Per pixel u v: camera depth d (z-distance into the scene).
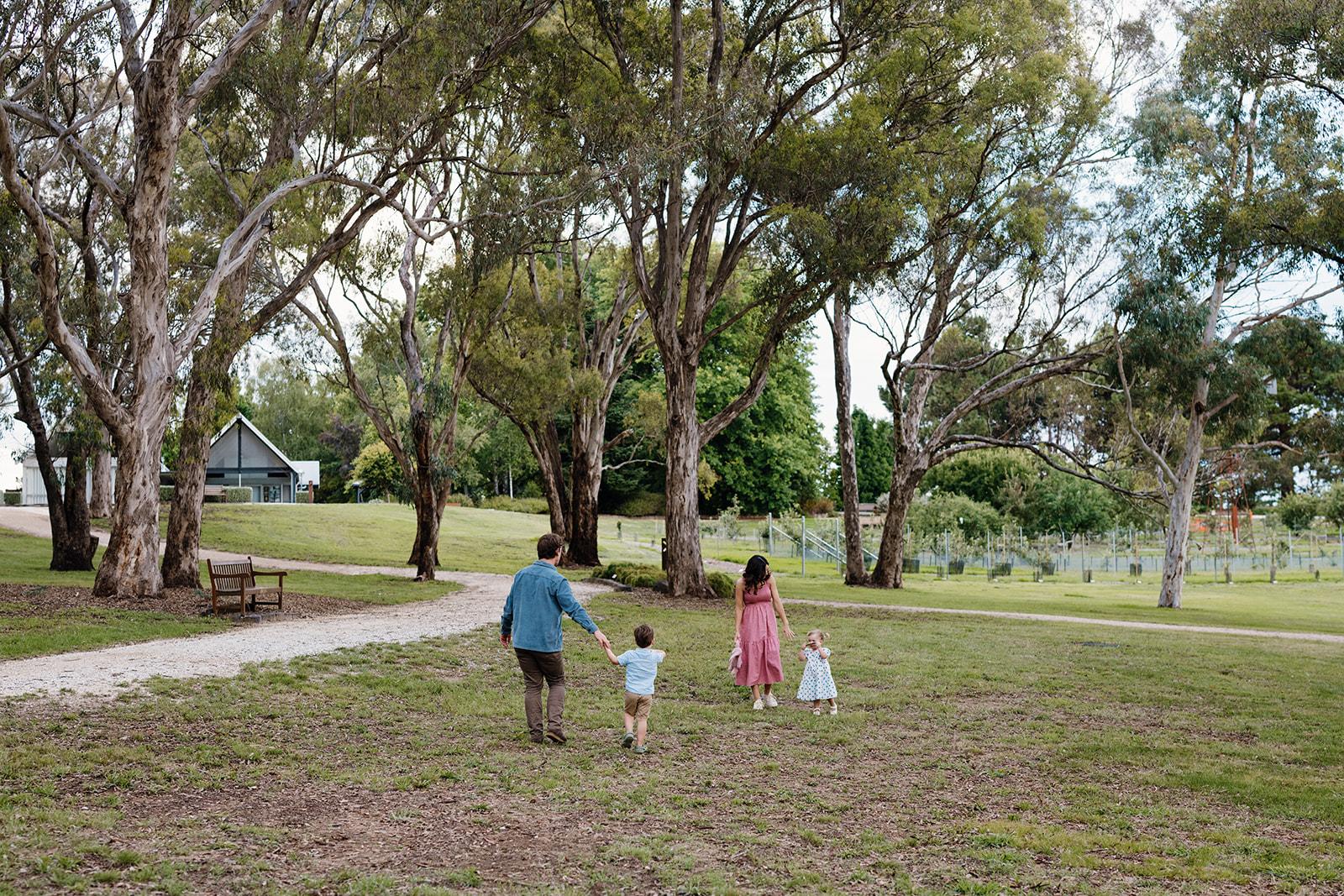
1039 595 36.97
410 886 5.85
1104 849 7.10
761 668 12.23
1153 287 27.33
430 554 28.52
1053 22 27.50
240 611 18.62
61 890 5.43
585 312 36.31
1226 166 26.75
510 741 10.03
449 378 32.78
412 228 21.11
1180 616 28.22
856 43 23.44
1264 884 6.40
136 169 19.02
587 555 35.88
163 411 19.83
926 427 75.62
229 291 22.12
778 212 22.56
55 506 27.22
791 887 6.19
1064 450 33.72
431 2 19.95
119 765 8.27
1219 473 45.06
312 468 75.88
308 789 8.00
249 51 19.55
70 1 18.64
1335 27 19.05
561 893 5.84
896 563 35.28
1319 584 47.81
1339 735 11.29
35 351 25.52
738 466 74.25
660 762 9.48
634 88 22.64
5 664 12.45
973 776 9.29
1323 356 29.00
